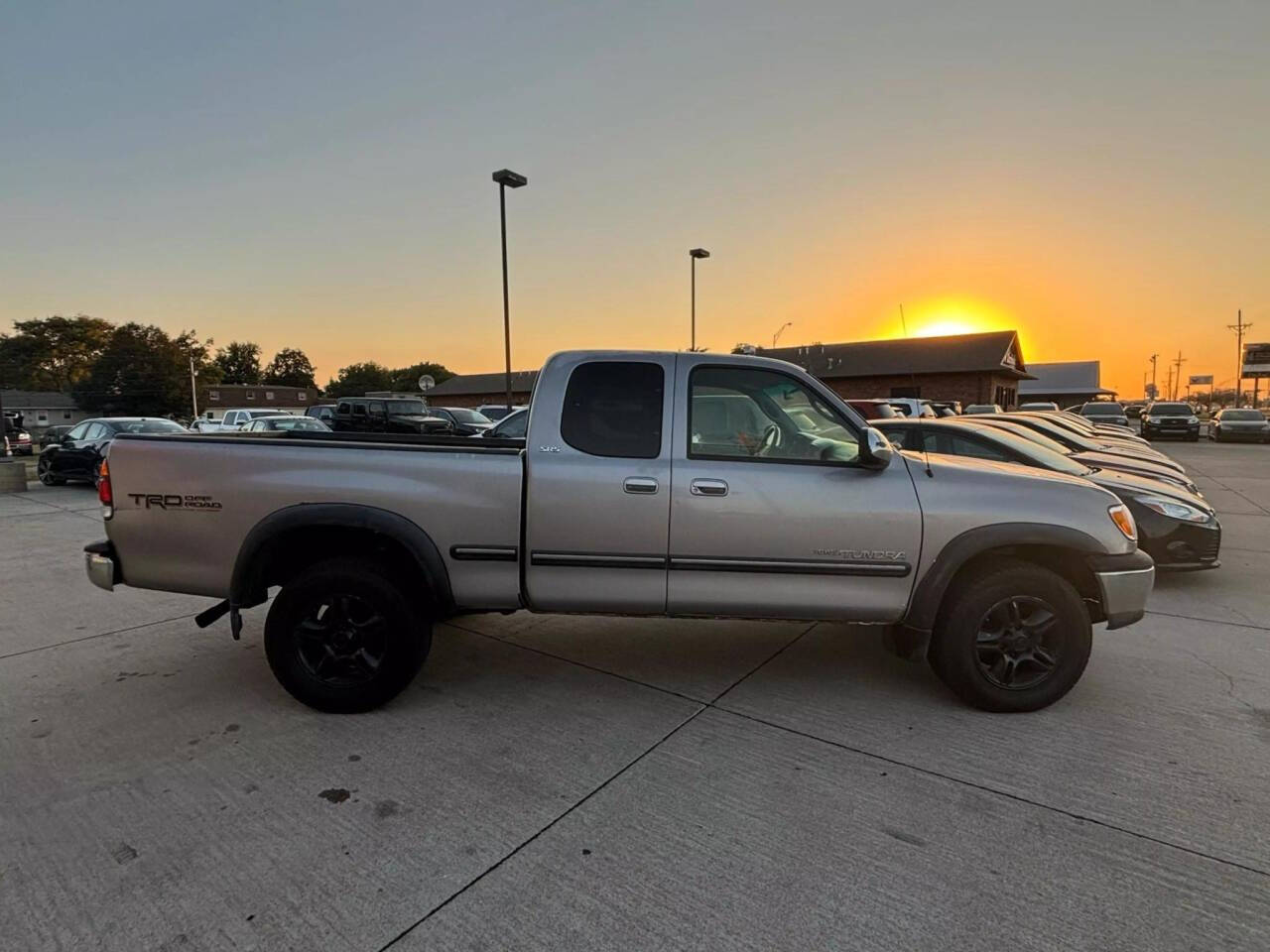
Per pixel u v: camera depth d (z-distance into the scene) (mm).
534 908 2232
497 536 3559
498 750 3252
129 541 3678
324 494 3537
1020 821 2686
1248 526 9344
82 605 5621
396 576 3652
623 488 3496
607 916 2199
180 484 3604
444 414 21797
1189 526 5992
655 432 3570
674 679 4086
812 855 2492
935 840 2574
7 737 3359
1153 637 4812
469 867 2432
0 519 10266
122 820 2689
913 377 39219
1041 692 3582
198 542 3611
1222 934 2119
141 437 3705
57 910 2211
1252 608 5516
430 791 2900
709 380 3629
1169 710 3648
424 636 3646
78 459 14289
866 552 3512
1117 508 3662
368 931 2137
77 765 3104
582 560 3547
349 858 2477
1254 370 60750
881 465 3518
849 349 43594
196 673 4176
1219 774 3016
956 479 3592
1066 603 3527
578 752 3234
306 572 3576
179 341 70562
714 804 2809
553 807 2791
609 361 3631
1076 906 2234
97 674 4156
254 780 2980
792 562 3518
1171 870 2404
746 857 2484
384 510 3531
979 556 3691
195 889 2314
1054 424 11070
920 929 2141
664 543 3518
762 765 3115
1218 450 25031
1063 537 3506
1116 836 2592
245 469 3570
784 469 3535
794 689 3939
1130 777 2994
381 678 3561
